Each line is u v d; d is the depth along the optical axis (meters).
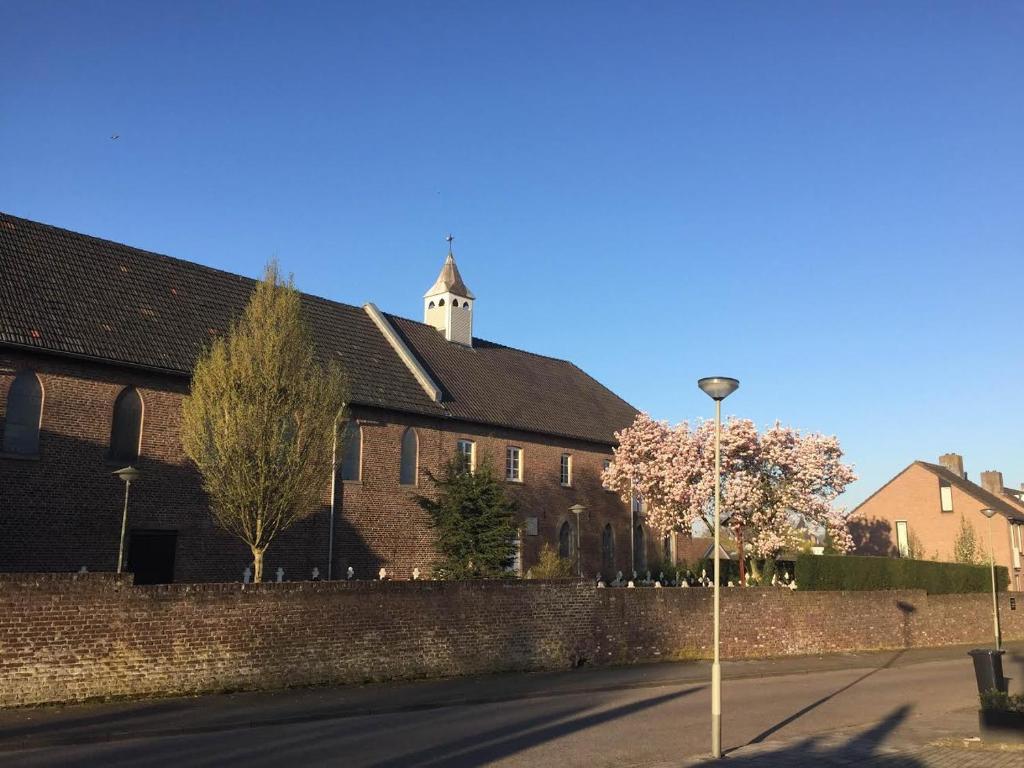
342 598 18.56
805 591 31.27
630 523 43.97
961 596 39.25
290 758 11.43
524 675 21.42
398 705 16.17
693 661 26.59
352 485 31.22
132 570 25.12
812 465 34.72
